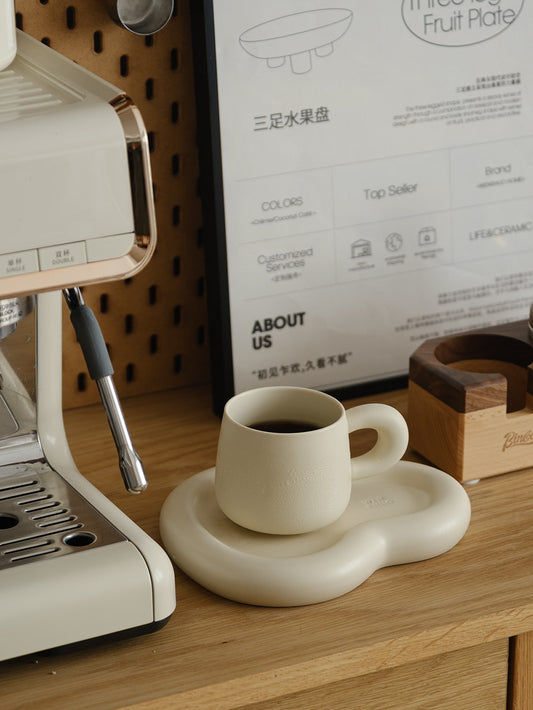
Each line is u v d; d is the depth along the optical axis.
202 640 0.63
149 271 0.92
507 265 0.98
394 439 0.73
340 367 0.94
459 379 0.78
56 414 0.74
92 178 0.51
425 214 0.93
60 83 0.57
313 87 0.85
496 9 0.90
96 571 0.60
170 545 0.69
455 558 0.71
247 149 0.84
